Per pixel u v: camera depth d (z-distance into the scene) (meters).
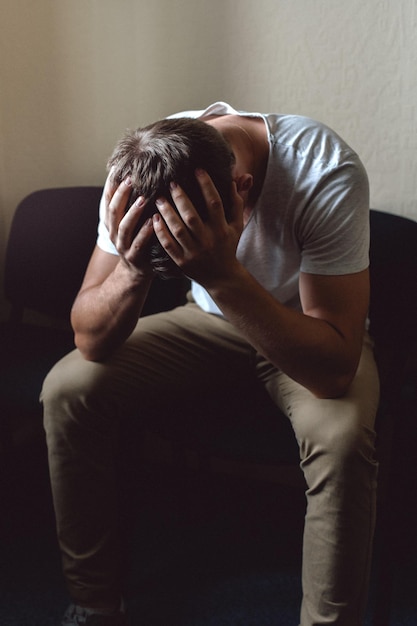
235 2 1.70
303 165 1.24
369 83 1.63
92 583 1.32
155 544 1.69
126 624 1.37
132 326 1.27
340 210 1.22
